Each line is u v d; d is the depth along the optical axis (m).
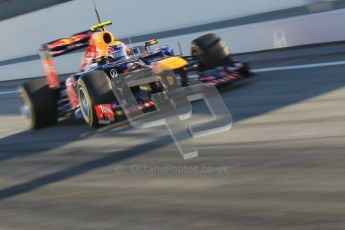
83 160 23.48
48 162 24.52
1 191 21.95
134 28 59.84
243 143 20.78
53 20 68.25
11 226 17.69
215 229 14.35
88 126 29.64
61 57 59.09
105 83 27.47
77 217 17.25
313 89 26.75
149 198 17.47
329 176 15.98
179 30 53.97
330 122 20.97
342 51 34.00
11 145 29.78
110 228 15.88
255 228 13.91
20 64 66.00
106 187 19.42
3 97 51.59
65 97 32.41
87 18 64.12
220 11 51.75
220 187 17.05
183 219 15.38
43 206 18.98
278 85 29.17
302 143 19.23
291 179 16.38
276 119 23.02
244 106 26.23
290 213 14.27
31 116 31.67
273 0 48.03
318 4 44.25
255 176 17.27
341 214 13.66
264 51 41.03
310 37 38.28
